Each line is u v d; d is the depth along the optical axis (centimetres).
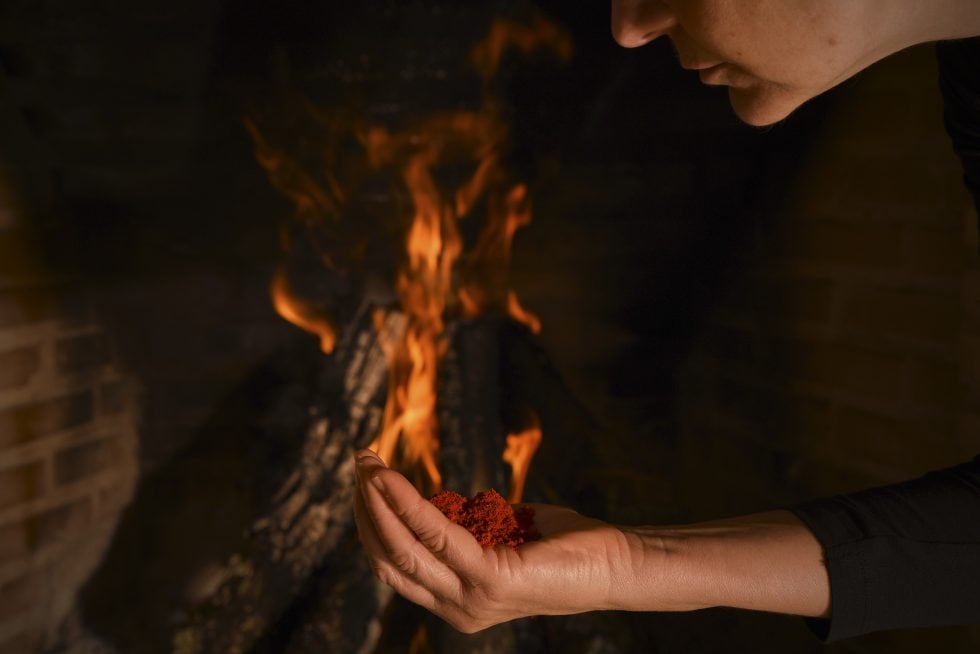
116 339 219
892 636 161
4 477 193
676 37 66
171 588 224
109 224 217
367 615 172
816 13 58
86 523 213
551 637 171
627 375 233
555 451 201
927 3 61
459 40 222
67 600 210
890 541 75
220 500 226
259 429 226
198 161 221
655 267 227
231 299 227
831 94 175
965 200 146
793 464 191
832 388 178
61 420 206
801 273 186
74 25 209
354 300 229
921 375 157
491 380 203
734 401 209
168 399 227
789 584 74
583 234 229
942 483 79
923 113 154
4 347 192
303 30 219
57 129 211
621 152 225
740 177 204
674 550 75
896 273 161
